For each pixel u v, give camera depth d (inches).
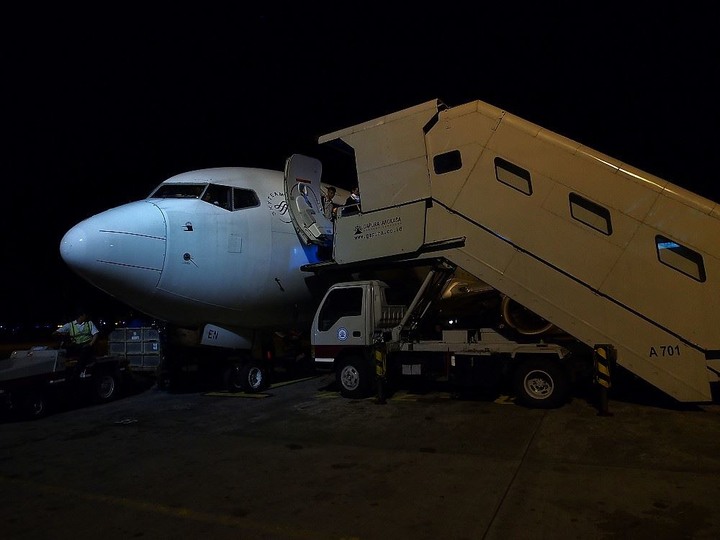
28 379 407.8
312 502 198.4
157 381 546.6
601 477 211.9
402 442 278.8
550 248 349.4
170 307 427.2
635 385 430.9
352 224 429.7
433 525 173.2
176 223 413.4
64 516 196.2
